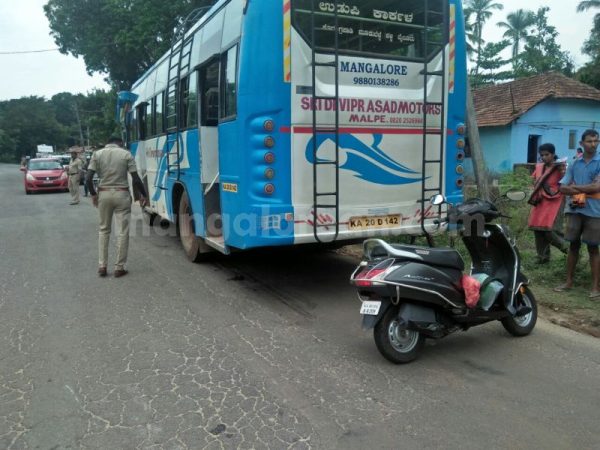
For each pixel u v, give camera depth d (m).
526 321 4.94
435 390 3.83
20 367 4.33
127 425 3.40
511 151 24.39
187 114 7.63
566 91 25.06
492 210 4.62
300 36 5.33
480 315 4.49
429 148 6.11
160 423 3.42
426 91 5.95
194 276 7.35
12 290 6.72
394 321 4.24
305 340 4.86
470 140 9.04
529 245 8.46
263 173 5.33
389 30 5.78
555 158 6.89
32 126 96.50
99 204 7.32
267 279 7.13
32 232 11.70
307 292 6.48
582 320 5.25
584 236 5.77
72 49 26.81
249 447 3.12
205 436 3.26
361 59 5.61
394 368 4.23
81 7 25.05
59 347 4.75
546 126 24.97
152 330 5.16
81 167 22.17
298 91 5.36
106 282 7.07
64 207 17.12
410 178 6.03
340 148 5.60
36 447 3.17
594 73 34.00
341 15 5.51
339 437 3.22
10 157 92.25
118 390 3.89
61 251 9.37
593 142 5.62
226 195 6.05
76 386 3.97
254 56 5.26
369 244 4.46
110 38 24.64
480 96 29.03
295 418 3.45
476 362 4.33
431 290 4.18
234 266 7.93
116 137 7.43
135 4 22.92
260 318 5.50
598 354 4.48
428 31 5.97
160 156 9.74
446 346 4.70
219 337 4.95
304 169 5.48
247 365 4.30
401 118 5.89
